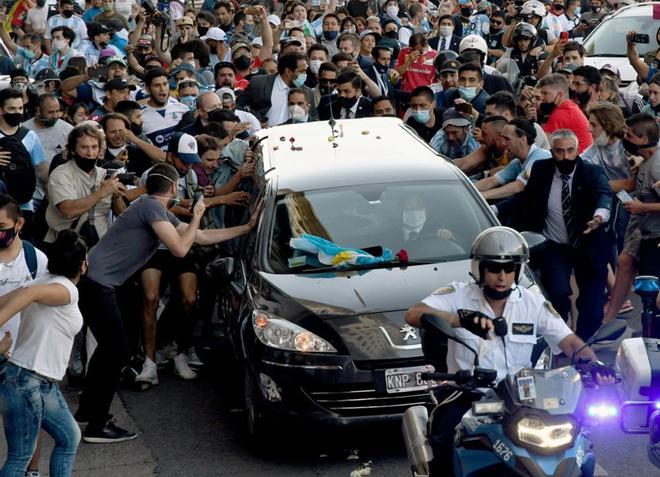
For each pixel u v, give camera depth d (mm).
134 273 17516
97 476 15266
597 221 17891
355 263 16266
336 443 15812
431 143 22734
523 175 19391
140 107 24812
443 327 10016
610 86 25297
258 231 17109
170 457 15828
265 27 33625
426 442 10992
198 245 19125
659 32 31688
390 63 34375
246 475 14992
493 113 22266
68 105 27953
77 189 19250
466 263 16250
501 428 9414
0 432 17016
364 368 14672
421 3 48875
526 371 9523
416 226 16875
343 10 42031
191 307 19016
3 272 14289
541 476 9125
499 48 40125
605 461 14883
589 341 10633
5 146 21516
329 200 17281
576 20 47094
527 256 10727
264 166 18609
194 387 18734
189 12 42469
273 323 15242
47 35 40719
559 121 22328
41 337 12938
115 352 16375
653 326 16672
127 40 39344
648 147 18938
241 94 28094
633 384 10992
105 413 16469
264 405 15141
